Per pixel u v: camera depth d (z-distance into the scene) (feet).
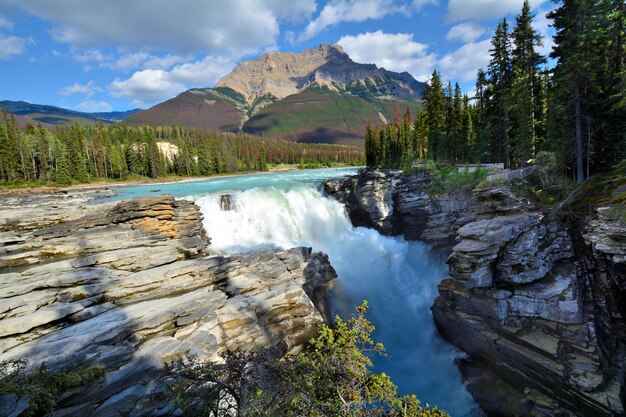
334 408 33.81
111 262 77.92
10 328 52.26
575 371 61.46
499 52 150.92
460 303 84.94
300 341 74.79
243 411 27.76
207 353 55.11
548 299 69.41
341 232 144.87
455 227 120.26
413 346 93.20
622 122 95.96
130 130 575.38
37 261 80.89
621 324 68.90
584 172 105.40
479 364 81.71
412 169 150.30
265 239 125.18
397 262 129.29
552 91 116.37
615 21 91.20
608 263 71.31
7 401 33.32
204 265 79.25
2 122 291.58
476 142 189.88
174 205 111.45
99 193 197.57
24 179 270.67
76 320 59.26
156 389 41.70
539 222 82.17
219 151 385.91
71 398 39.83
